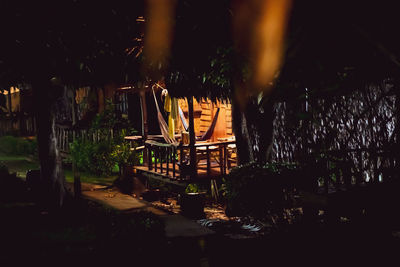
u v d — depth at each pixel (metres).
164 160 15.11
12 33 9.05
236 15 6.18
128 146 14.63
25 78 10.73
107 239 7.07
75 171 10.45
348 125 11.72
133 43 9.62
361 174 9.25
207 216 10.75
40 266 6.13
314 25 4.70
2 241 7.19
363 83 5.77
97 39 9.20
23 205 9.95
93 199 11.08
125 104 17.66
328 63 4.99
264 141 10.74
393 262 6.57
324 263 6.67
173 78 11.01
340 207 8.44
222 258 6.90
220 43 7.45
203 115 16.14
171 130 13.74
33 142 18.81
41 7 8.79
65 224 8.30
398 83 9.17
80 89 18.25
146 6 8.31
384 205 8.77
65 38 9.16
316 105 6.33
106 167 14.52
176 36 8.35
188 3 7.62
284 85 4.96
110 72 11.31
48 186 9.91
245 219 9.88
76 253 6.58
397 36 4.89
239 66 6.33
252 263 6.70
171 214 10.05
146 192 12.32
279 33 5.03
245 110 10.56
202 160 14.30
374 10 4.73
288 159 11.70
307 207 8.84
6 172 13.17
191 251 7.26
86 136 15.95
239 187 9.81
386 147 9.51
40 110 10.01
